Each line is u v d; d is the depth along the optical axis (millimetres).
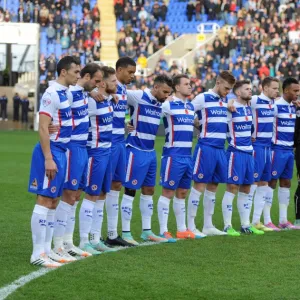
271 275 18047
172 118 22922
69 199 19750
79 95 19531
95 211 21188
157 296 15898
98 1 92938
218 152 23781
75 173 19594
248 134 24500
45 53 88438
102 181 20859
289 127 25781
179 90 23078
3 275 17391
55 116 18609
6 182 36781
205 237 23438
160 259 19688
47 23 89062
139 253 20469
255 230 24594
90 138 20609
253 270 18547
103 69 20672
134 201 31438
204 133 23766
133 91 22375
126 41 86938
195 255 20328
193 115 23281
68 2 90500
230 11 89500
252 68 78125
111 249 21031
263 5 86500
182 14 92500
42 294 15852
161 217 23141
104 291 16188
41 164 18422
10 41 75500
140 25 88688
